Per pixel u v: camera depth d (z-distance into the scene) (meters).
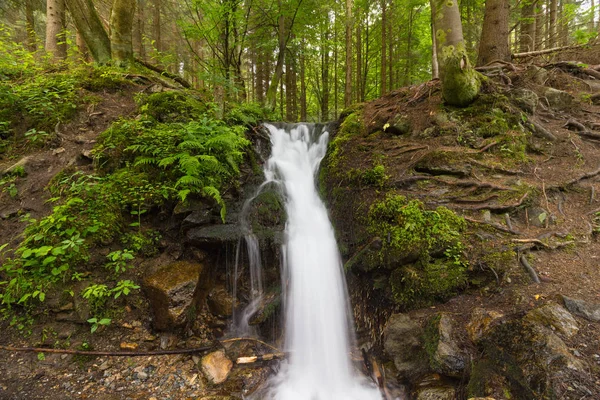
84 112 5.59
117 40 7.35
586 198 3.94
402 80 16.89
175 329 3.75
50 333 3.42
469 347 2.62
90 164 4.68
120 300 3.75
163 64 9.68
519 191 3.94
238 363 3.74
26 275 3.55
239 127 5.82
